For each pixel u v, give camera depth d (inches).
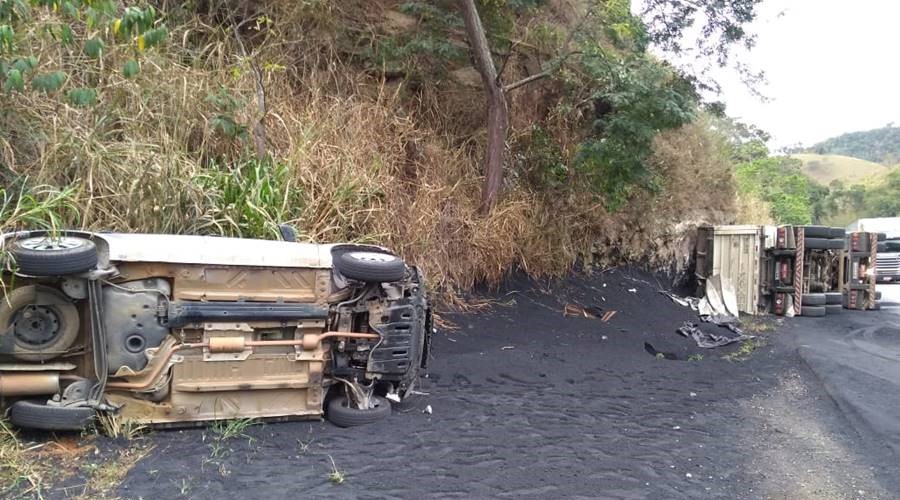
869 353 333.7
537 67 419.8
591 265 435.8
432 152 355.9
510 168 393.7
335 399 183.8
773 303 461.4
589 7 384.8
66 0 191.2
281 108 299.0
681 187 498.6
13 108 214.1
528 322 336.5
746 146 815.7
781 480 163.5
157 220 216.7
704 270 485.4
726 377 277.4
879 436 198.1
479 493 142.2
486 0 367.6
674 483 155.7
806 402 240.5
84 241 151.8
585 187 423.2
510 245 366.3
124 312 155.6
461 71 401.7
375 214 296.8
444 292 327.3
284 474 144.1
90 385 154.1
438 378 239.5
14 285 146.6
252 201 241.6
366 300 179.5
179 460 146.3
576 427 194.7
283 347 169.2
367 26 370.6
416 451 163.9
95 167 213.3
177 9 304.0
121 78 247.6
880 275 771.4
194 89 265.7
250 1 335.0
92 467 138.6
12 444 144.3
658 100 349.4
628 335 347.6
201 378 161.5
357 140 313.3
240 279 164.4
